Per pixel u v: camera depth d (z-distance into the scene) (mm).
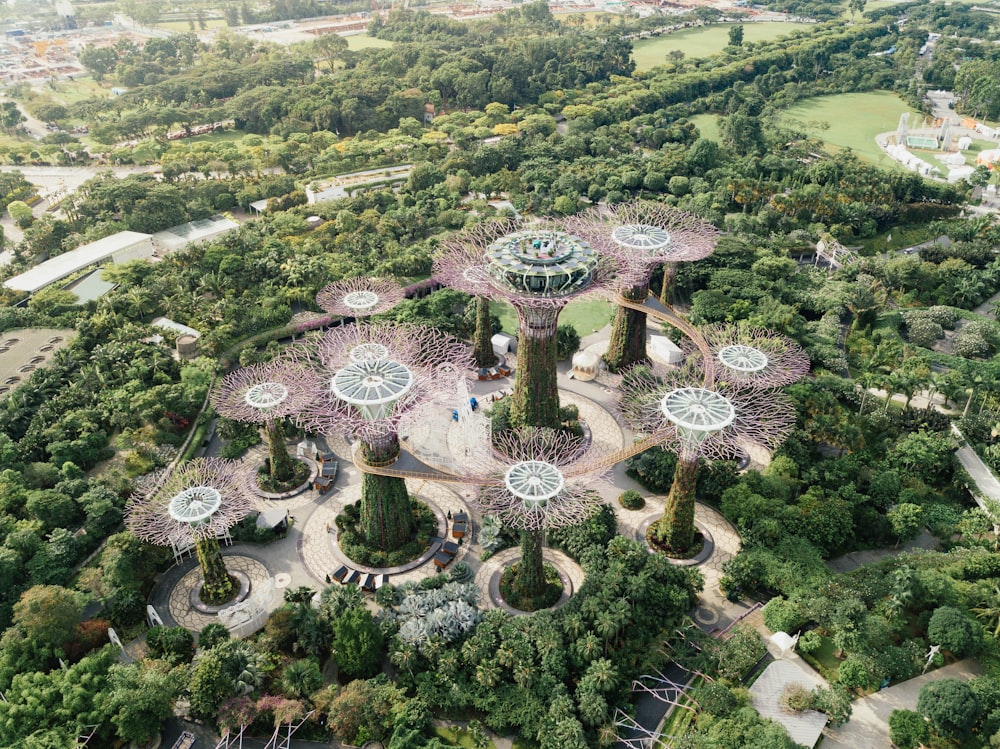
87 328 155375
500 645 93688
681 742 84125
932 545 116125
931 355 157500
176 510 97688
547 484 95812
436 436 130000
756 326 154375
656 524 117750
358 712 86500
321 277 181000
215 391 148000
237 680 89125
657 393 113438
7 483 114312
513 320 181750
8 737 82562
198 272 180000
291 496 127000
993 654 95750
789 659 97125
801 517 112875
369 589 108000
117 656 93562
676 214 156750
